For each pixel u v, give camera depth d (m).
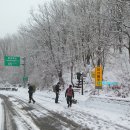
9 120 13.50
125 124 11.93
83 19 34.50
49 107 19.27
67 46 38.44
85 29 34.34
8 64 49.69
